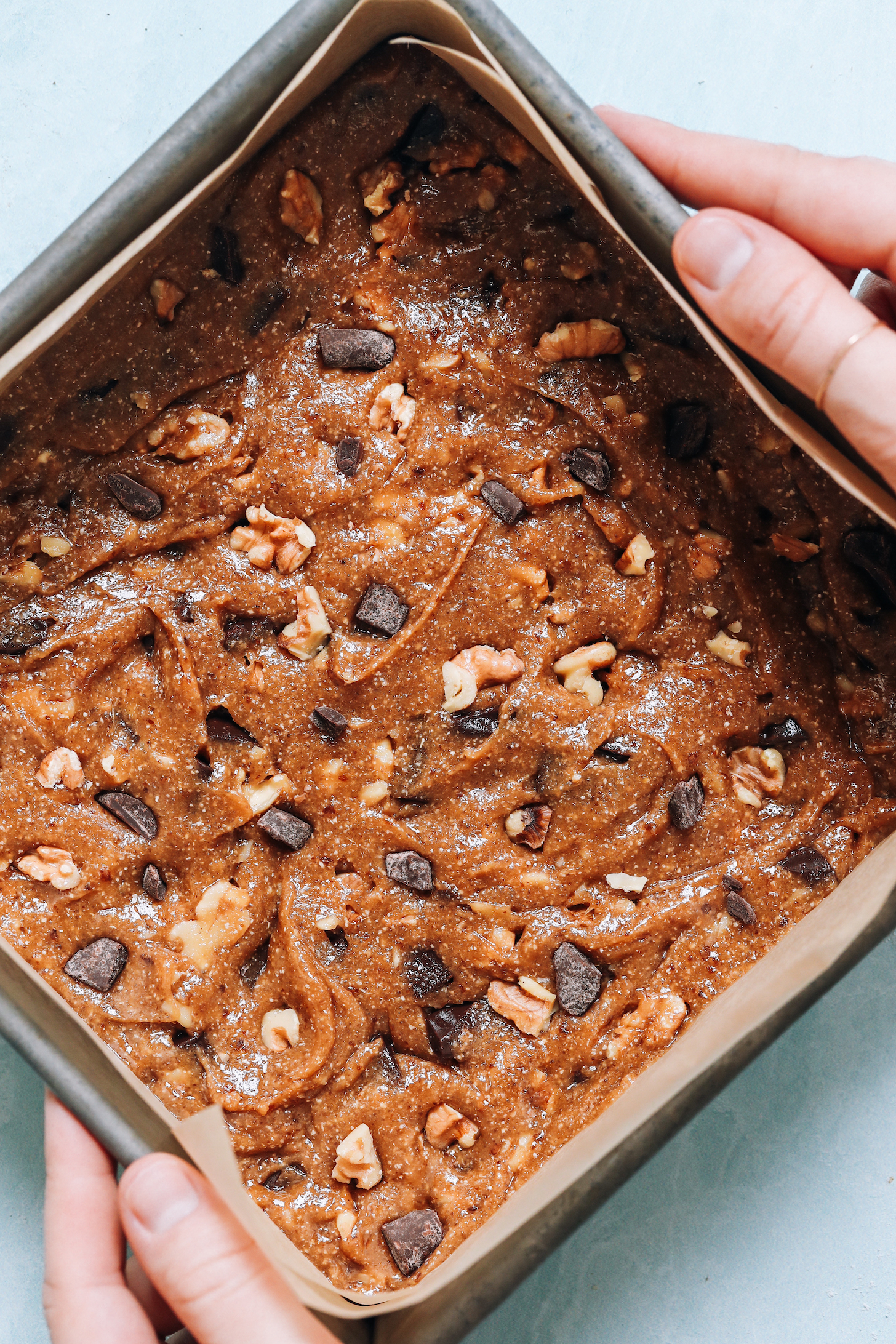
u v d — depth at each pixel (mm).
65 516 503
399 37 473
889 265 503
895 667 508
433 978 508
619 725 509
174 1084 500
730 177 503
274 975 505
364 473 505
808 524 506
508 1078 503
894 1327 528
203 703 506
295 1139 502
